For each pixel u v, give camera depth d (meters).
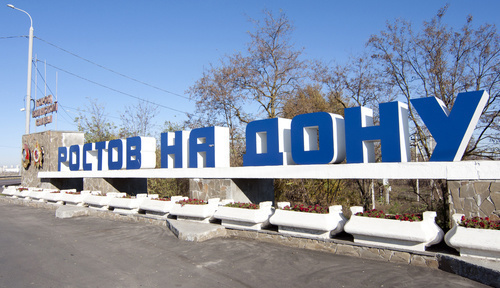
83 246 9.11
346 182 16.00
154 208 11.93
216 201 10.64
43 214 15.73
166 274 6.51
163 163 13.76
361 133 8.30
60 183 21.58
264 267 6.66
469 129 7.00
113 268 7.04
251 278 6.09
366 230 6.85
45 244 9.52
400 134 7.73
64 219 13.88
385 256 6.67
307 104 20.95
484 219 6.05
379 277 5.80
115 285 6.02
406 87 16.88
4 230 11.95
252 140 10.71
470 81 15.30
